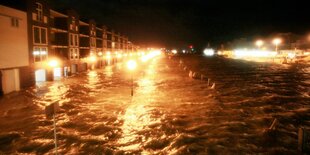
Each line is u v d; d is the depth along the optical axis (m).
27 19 30.34
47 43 35.94
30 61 31.17
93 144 13.09
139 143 13.12
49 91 28.80
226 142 12.90
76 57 48.81
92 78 41.34
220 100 22.83
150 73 49.84
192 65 71.38
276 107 19.95
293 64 65.50
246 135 13.79
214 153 11.69
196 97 24.42
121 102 22.73
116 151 12.16
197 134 14.13
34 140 13.80
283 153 11.54
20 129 15.66
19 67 28.88
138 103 22.19
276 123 14.09
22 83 29.75
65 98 24.88
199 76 42.03
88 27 56.97
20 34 28.89
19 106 21.72
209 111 18.92
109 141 13.45
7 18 26.31
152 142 13.20
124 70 57.12
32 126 16.19
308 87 30.14
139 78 41.31
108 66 70.62
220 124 15.73
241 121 16.30
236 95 25.19
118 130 15.14
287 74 44.53
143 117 17.73
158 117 17.66
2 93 25.89
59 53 43.81
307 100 22.56
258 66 63.81
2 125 16.55
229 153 11.64
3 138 14.19
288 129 14.79
